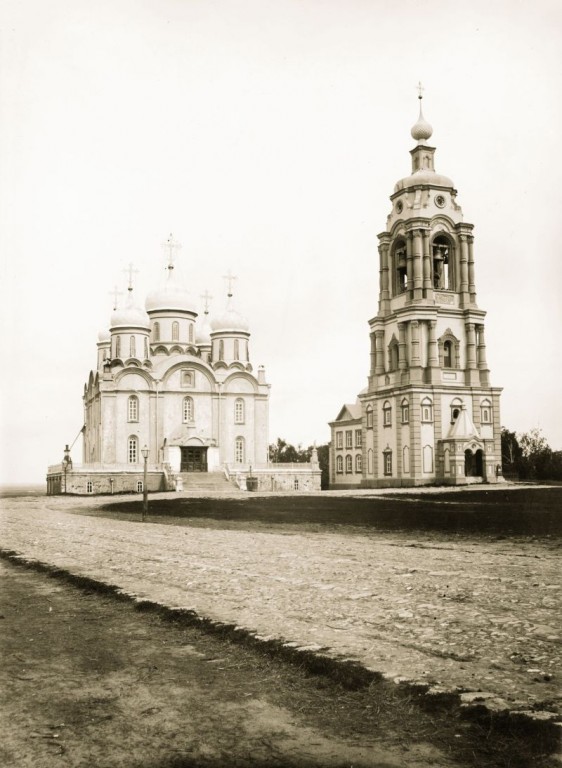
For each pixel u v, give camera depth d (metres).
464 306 88.38
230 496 67.31
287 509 47.03
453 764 8.88
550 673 11.10
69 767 9.07
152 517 42.62
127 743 9.69
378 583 18.12
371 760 9.04
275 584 18.44
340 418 107.06
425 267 87.12
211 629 14.52
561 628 13.44
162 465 85.81
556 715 9.61
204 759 9.22
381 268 92.12
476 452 86.81
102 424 89.25
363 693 10.90
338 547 25.78
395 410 87.12
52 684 11.95
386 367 91.25
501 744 9.23
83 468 81.75
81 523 39.06
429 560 21.95
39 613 16.88
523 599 15.85
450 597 16.20
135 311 93.69
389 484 87.88
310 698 10.98
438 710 10.14
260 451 95.62
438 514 40.28
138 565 22.56
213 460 90.88
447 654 12.12
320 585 18.06
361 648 12.59
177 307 99.94
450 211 89.19
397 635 13.28
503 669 11.34
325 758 9.14
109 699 11.24
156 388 91.31
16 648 14.00
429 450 84.25
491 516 38.56
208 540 29.06
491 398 87.75
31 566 23.36
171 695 11.34
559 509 42.88
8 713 10.74
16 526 37.09
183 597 17.44
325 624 14.23
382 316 91.19
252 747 9.49
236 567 21.38
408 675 11.18
